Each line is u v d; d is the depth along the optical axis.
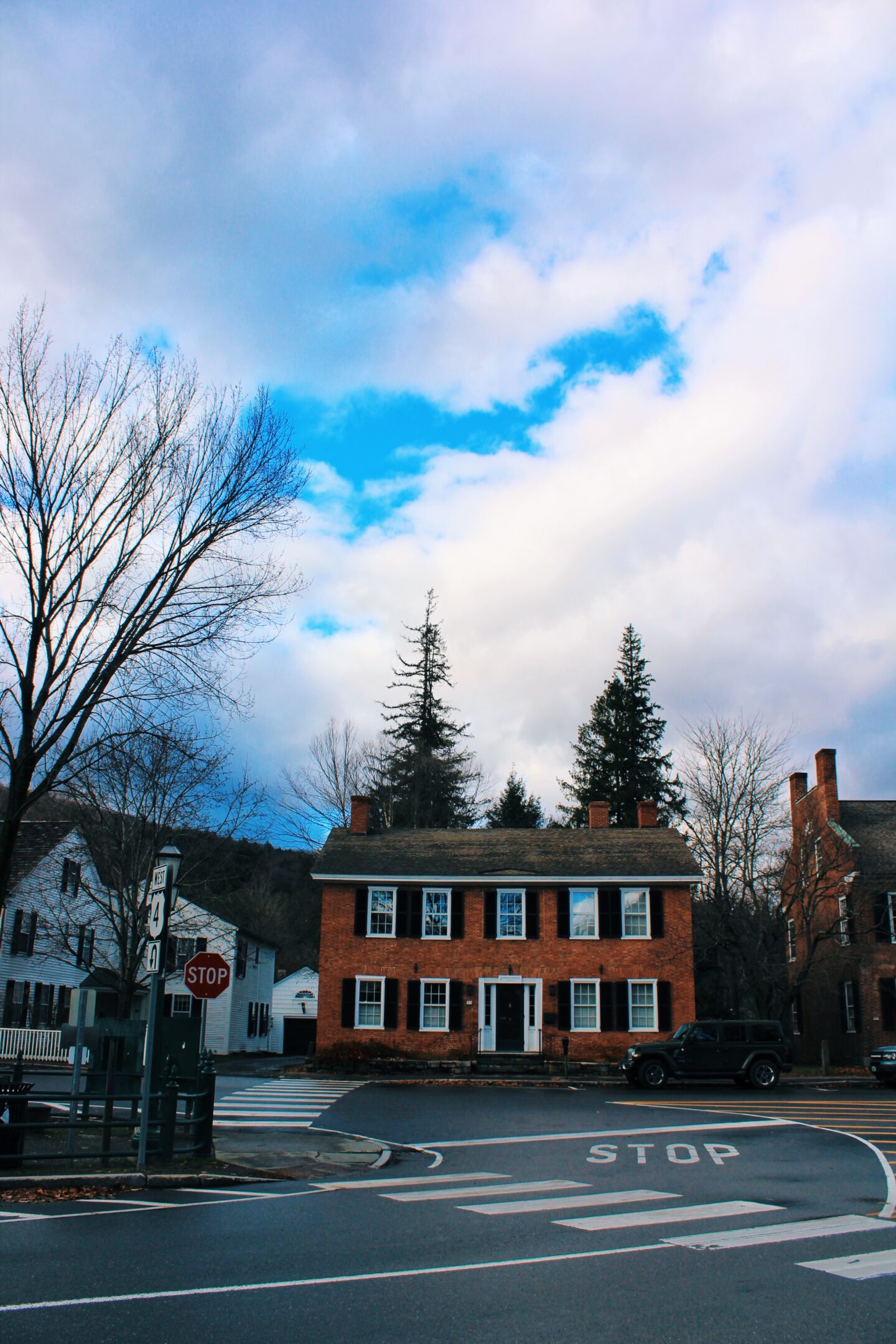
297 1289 7.19
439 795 59.38
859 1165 14.49
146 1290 7.09
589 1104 24.28
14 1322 6.27
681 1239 9.13
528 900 39.03
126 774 24.27
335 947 38.66
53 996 41.44
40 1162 13.45
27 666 16.62
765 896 39.72
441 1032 37.75
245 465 18.31
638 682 64.19
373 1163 14.55
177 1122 14.05
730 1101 25.62
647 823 44.34
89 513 17.08
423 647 63.00
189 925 37.59
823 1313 6.71
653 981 37.97
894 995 40.66
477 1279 7.59
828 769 44.78
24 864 39.47
